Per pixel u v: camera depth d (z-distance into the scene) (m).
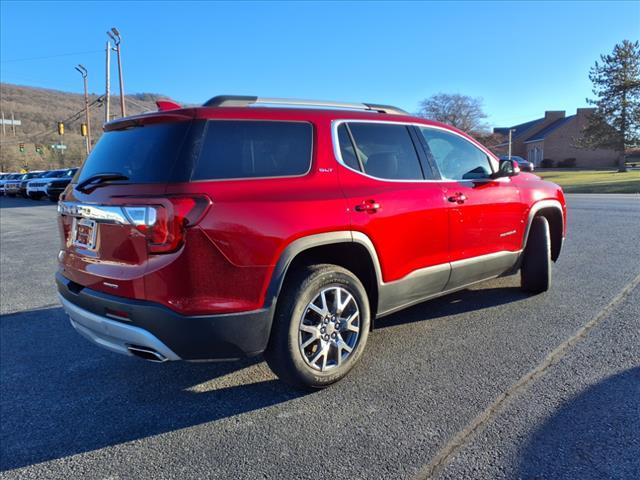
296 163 3.15
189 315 2.66
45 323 4.95
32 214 18.41
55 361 3.97
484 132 59.59
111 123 3.25
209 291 2.69
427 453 2.50
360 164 3.46
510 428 2.68
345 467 2.43
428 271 3.82
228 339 2.77
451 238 3.98
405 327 4.31
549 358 3.56
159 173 2.75
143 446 2.70
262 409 3.04
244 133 3.00
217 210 2.69
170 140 2.83
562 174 39.56
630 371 3.29
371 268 3.43
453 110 58.06
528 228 4.85
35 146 78.19
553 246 5.47
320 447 2.60
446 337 4.05
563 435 2.60
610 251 7.21
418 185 3.76
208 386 3.41
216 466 2.49
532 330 4.12
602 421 2.71
